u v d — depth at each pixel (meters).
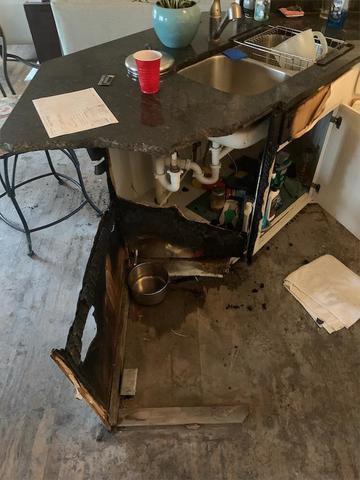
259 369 1.45
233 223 1.82
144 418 1.28
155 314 1.62
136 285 1.71
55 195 2.18
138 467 1.22
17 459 1.24
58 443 1.27
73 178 2.29
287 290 1.70
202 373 1.44
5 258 1.85
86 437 1.29
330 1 1.70
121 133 1.07
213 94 1.24
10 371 1.45
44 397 1.38
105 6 2.06
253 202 1.64
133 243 1.74
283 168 1.77
